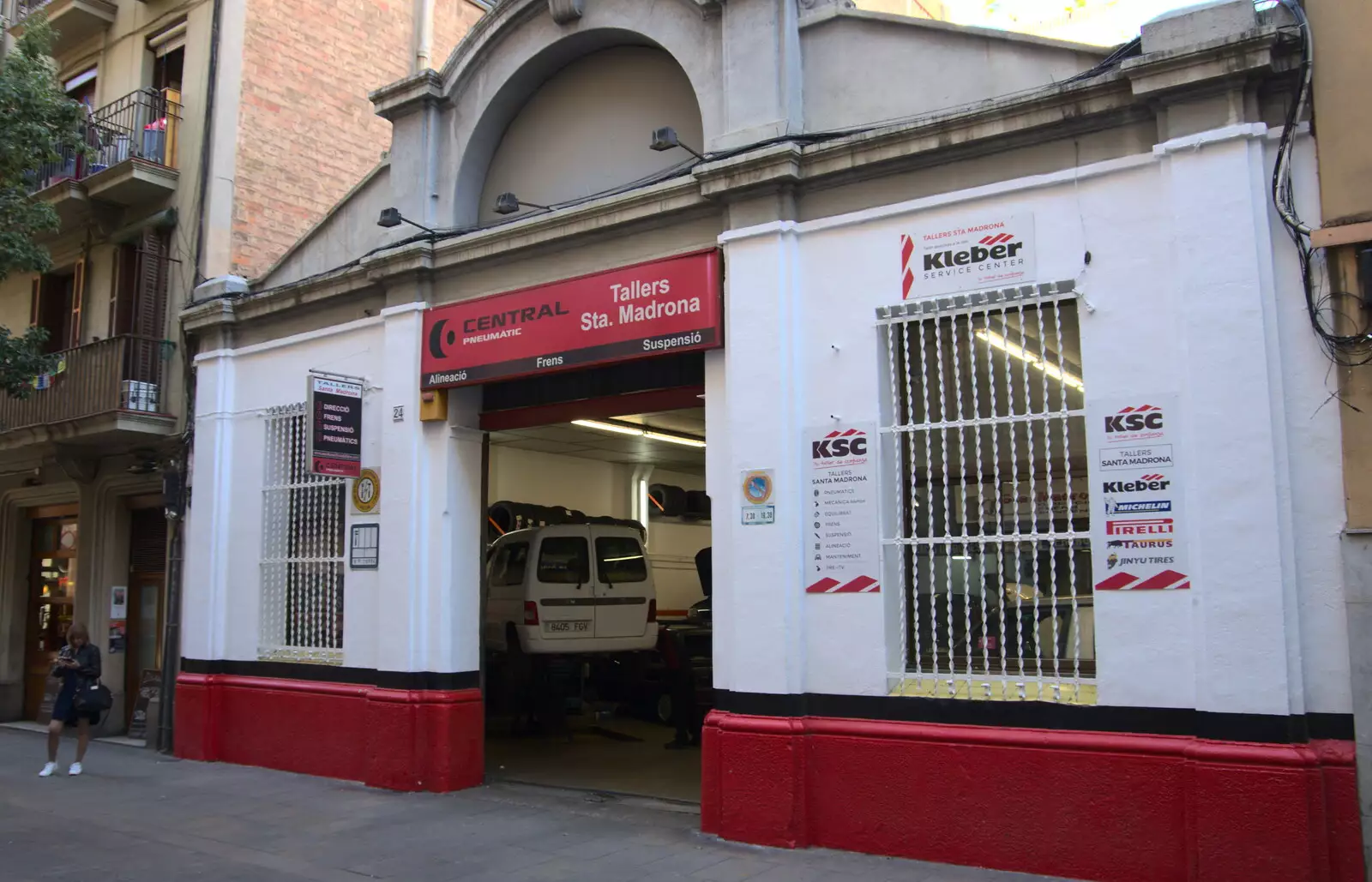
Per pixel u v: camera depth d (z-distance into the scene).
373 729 9.63
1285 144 5.93
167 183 12.98
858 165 7.32
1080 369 6.72
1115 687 6.18
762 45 7.91
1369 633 5.51
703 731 7.66
